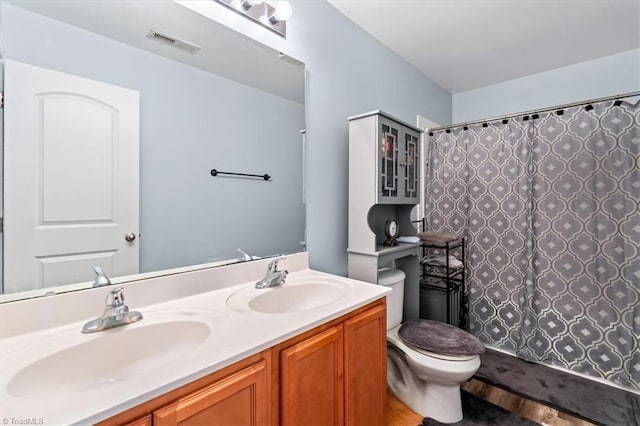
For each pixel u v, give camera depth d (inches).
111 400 22.8
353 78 76.3
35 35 34.9
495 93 114.3
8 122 33.3
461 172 97.8
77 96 38.0
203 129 50.0
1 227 33.0
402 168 74.6
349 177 69.3
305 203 65.4
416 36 82.8
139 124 43.2
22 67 34.1
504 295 89.9
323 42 68.6
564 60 96.6
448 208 100.5
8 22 33.2
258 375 32.0
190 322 37.9
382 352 50.8
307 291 55.3
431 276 96.0
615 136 72.4
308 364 37.7
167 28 45.9
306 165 65.5
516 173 87.0
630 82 90.8
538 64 99.2
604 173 73.8
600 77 95.0
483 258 93.4
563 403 65.9
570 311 78.6
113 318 35.3
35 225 35.1
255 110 56.8
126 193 42.0
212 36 50.9
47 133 35.8
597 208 74.7
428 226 104.4
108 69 40.4
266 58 58.2
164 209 45.7
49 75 35.9
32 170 34.8
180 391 26.5
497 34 82.0
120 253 41.4
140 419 24.1
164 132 45.7
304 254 64.3
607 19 75.2
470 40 85.0
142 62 43.4
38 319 34.2
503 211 89.5
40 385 28.3
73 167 37.7
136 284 41.7
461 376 55.9
